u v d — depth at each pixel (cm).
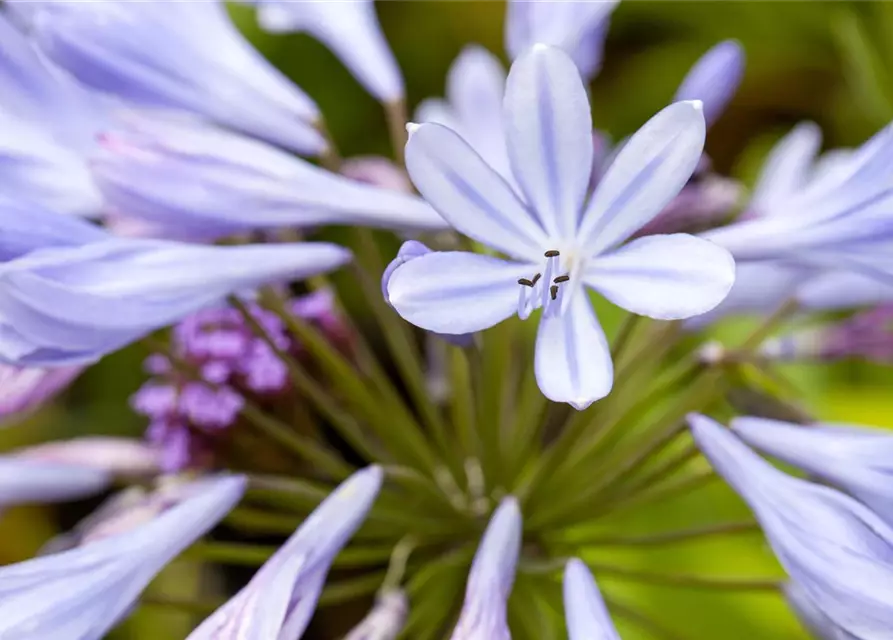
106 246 27
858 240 28
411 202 29
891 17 42
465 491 32
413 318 26
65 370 31
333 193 29
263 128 30
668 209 33
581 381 26
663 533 31
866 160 28
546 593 32
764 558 37
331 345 32
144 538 28
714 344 32
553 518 31
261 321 32
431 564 31
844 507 27
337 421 31
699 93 32
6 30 29
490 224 27
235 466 32
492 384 31
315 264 29
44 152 29
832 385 40
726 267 26
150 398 32
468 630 27
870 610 26
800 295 32
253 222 29
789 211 30
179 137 28
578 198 27
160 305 28
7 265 27
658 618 37
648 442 30
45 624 27
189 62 30
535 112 26
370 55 32
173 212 28
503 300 27
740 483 28
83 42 29
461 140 26
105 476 31
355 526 28
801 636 37
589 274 27
